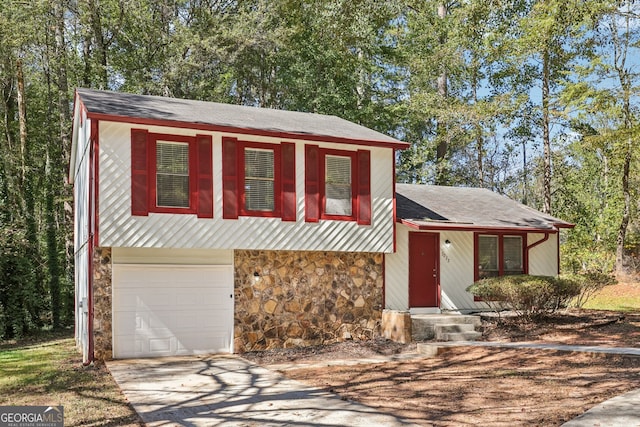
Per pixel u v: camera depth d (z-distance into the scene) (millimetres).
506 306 17828
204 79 26844
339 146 15117
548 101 24656
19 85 23797
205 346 13828
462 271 17609
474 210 18844
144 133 12797
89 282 12984
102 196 12305
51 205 22797
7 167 21484
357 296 15500
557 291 15195
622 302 21703
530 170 34719
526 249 18641
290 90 28859
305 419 7578
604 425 6785
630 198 29406
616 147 24719
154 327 13398
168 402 8711
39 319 20953
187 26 26562
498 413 7715
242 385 10016
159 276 13523
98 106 12938
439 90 28750
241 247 13688
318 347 14461
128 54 26625
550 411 7652
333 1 17656
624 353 10945
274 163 14242
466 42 25422
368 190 15398
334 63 27859
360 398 8914
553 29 22625
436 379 10367
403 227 16578
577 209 30594
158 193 12922
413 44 29312
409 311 16359
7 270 19469
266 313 14281
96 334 12641
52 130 26406
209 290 13977
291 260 14680
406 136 34406
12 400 9266
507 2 20375
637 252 28594
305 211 14523
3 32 21859
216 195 13484
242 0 27672
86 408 8578
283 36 25625
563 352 11828
